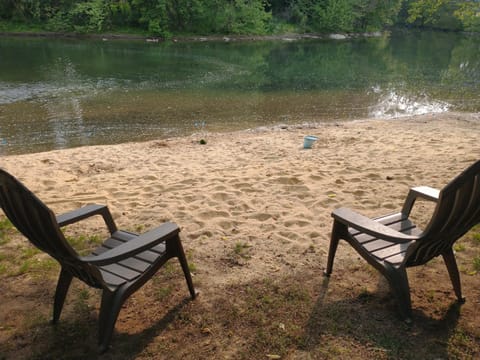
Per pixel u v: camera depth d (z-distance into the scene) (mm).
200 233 3645
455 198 1980
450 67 22094
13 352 2285
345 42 36562
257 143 8000
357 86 16406
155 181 5277
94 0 32938
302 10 42750
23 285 2916
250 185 4969
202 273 3020
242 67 20328
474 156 5980
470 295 2664
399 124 10141
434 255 2424
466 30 46906
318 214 4055
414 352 2213
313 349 2254
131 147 7777
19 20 32531
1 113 10781
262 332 2387
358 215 2539
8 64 18359
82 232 3768
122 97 13102
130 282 2277
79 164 6277
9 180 1826
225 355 2232
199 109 11914
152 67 19172
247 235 3609
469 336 2316
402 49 31500
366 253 2508
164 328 2455
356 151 6914
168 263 3139
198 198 4559
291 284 2859
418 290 2744
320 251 3299
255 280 2918
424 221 3799
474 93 15344
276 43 33875
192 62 21250
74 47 25547
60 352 2283
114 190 4969
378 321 2461
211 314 2568
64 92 13453
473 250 3186
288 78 17781
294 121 10883
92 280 2219
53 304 2695
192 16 35469
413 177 5051
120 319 2549
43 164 6258
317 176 5203
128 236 2797
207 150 7438
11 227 3811
